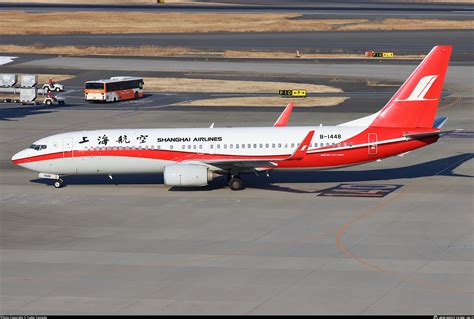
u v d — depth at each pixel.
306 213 191.62
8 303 131.38
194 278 143.62
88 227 182.88
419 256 155.00
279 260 153.88
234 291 136.00
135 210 198.38
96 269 150.25
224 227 180.12
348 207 197.00
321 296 132.75
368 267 148.50
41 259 157.38
